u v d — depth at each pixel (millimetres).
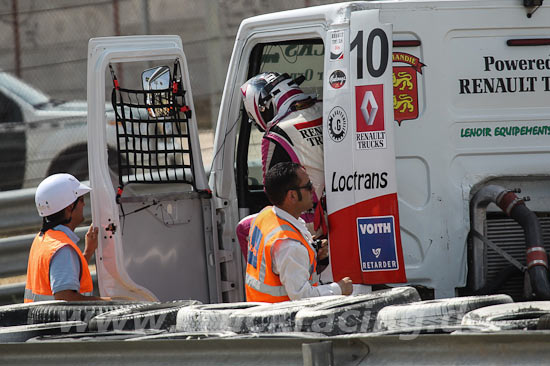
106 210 18156
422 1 16516
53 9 33250
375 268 15492
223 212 20281
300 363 10086
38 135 29859
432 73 16531
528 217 16094
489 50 16797
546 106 17047
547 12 16922
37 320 14195
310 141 16828
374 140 15492
